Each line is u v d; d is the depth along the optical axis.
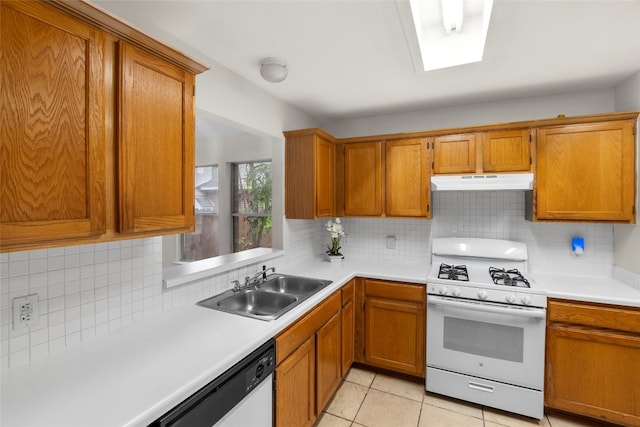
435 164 2.57
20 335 1.11
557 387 2.01
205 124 3.72
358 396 2.31
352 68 2.02
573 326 1.98
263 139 3.60
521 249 2.53
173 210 1.26
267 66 1.90
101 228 1.01
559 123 2.20
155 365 1.13
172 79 1.26
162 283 1.64
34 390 0.98
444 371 2.26
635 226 2.08
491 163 2.39
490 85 2.30
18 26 0.81
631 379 1.86
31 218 0.85
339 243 3.22
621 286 2.13
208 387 1.11
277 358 1.50
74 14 0.93
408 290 2.42
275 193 2.69
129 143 1.08
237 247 3.88
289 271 2.61
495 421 2.05
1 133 0.79
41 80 0.86
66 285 1.24
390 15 1.46
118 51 1.05
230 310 1.69
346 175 2.91
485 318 2.14
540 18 1.47
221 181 3.88
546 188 2.24
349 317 2.48
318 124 3.27
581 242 2.41
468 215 2.79
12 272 1.09
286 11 1.43
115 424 0.83
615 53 1.81
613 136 2.08
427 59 1.99
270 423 1.48
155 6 1.39
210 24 1.53
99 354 1.21
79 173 0.95
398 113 3.01
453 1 1.54
